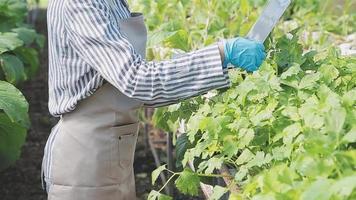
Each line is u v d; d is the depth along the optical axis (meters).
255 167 4.12
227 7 7.28
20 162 9.55
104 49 4.23
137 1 7.57
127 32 4.55
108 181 4.71
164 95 4.20
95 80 4.46
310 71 4.68
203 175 4.35
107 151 4.65
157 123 5.81
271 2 4.46
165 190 7.93
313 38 7.39
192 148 4.58
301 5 8.16
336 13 8.60
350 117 3.63
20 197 8.62
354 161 3.24
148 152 9.26
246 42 4.25
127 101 4.59
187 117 5.05
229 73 4.75
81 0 4.28
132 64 4.18
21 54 9.70
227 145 4.18
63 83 4.55
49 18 4.54
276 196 3.23
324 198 2.96
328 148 3.30
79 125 4.64
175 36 6.21
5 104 6.64
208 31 7.00
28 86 12.70
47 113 11.43
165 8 7.45
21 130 7.68
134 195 5.05
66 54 4.47
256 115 4.14
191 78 4.19
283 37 4.90
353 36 7.33
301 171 3.30
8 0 8.97
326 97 3.87
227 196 4.72
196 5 7.35
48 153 4.80
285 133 3.85
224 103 4.57
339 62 4.64
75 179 4.68
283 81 4.30
